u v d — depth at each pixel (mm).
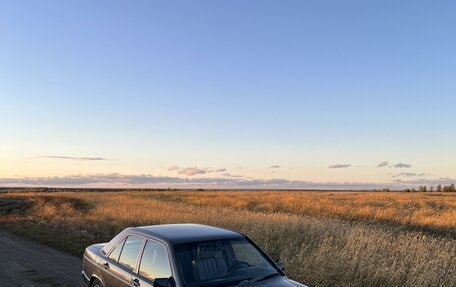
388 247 10781
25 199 44281
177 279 4832
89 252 7297
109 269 6250
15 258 12492
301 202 36188
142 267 5551
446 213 25781
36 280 9742
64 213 27062
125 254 6109
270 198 45656
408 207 34094
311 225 14836
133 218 20203
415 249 10430
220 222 16797
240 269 5250
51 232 17891
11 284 9398
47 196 48781
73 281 9633
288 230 14117
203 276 4961
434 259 9508
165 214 20875
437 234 19031
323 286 8547
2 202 41125
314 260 9750
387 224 21859
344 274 8953
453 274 8523
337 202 37938
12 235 18203
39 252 13547
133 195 59281
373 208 30062
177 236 5516
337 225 15195
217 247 5426
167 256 5164
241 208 32312
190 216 19516
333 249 10602
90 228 18000
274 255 11578
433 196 58125
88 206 35719
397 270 8695
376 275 8477
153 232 5816
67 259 12320
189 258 5113
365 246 10883
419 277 8195
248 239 5863
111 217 21750
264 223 15555
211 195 57969
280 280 5184
